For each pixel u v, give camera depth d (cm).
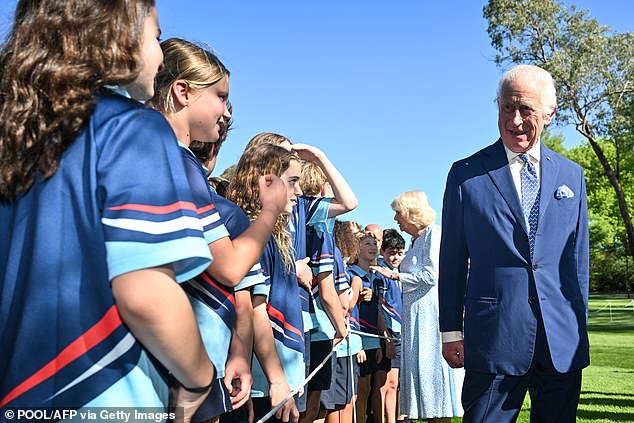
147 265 132
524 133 348
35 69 140
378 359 700
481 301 345
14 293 138
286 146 414
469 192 357
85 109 139
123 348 136
